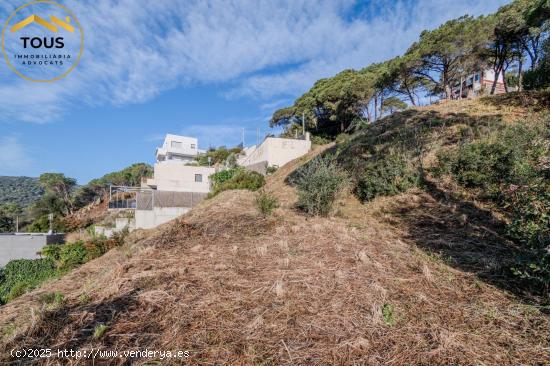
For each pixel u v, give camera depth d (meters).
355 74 26.67
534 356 1.74
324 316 2.19
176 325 2.11
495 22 13.09
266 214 6.02
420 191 6.04
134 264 3.59
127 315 2.27
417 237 4.14
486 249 3.47
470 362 1.69
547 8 10.98
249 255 3.71
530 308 2.22
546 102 8.32
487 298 2.41
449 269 3.02
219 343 1.91
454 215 4.74
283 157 21.02
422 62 15.60
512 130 6.11
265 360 1.74
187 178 25.00
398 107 24.08
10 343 1.98
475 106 10.17
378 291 2.54
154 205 16.64
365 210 5.96
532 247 2.58
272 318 2.18
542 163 3.90
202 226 5.73
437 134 8.29
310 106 27.92
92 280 3.49
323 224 5.00
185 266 3.38
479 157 5.66
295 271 3.03
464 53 14.28
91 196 41.09
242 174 14.00
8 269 12.53
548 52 10.26
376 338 1.93
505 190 4.67
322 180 5.98
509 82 22.30
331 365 1.69
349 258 3.36
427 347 1.83
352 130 23.84
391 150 8.17
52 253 13.91
